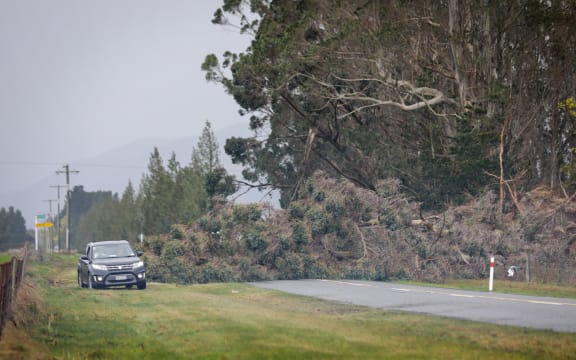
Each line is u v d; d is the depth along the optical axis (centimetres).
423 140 5878
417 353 1428
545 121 5869
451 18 5756
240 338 1636
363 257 4134
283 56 5953
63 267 6456
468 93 5750
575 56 5516
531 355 1424
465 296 2864
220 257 4162
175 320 2008
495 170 5153
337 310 2311
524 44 5678
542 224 4244
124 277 3378
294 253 4103
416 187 5884
